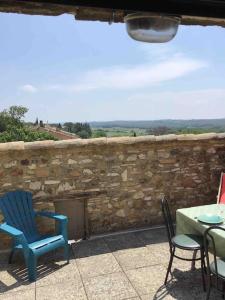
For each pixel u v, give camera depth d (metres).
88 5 0.96
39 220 4.36
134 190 4.82
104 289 3.23
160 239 4.46
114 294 3.13
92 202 4.63
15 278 3.52
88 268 3.68
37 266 3.76
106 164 4.63
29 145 4.21
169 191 5.00
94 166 4.58
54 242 3.66
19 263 3.88
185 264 3.68
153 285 3.26
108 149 4.59
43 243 3.56
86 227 4.62
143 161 4.80
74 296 3.12
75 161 4.48
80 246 4.32
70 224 4.58
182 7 0.99
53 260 3.90
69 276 3.51
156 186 4.92
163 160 4.90
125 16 1.20
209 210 3.48
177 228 3.49
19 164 4.25
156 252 4.04
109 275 3.51
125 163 4.72
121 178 4.73
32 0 0.96
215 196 5.25
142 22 1.18
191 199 5.13
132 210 4.84
